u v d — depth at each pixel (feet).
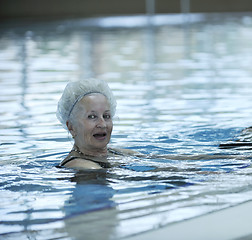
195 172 15.75
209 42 68.28
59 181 15.38
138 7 120.78
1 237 11.16
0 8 119.65
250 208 11.92
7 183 15.31
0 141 21.85
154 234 10.59
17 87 37.91
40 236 11.12
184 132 22.82
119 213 12.09
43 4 119.96
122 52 60.13
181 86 37.22
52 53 60.23
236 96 32.58
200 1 120.57
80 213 12.32
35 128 24.47
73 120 17.62
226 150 19.07
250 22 99.76
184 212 11.85
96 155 17.76
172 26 96.48
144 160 17.58
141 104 30.60
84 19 112.47
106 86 17.92
